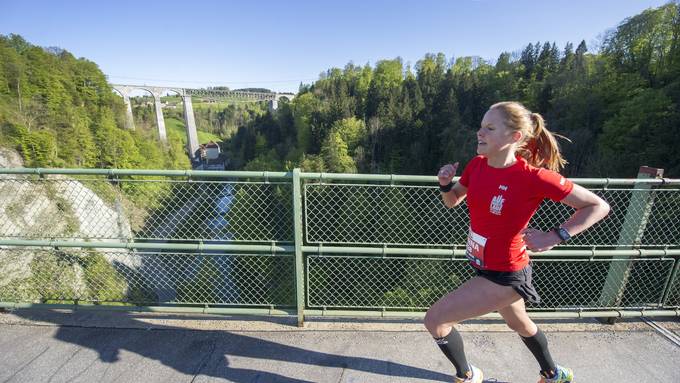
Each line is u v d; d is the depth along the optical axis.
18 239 2.59
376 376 2.17
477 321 2.71
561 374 1.85
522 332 1.76
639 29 29.94
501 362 2.29
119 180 2.44
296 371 2.20
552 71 46.72
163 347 2.41
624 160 20.09
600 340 2.54
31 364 2.22
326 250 2.57
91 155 36.19
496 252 1.50
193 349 2.39
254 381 2.12
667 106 20.42
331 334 2.57
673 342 2.52
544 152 1.57
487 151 1.46
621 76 29.27
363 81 62.19
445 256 2.66
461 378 1.87
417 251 2.58
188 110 74.69
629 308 2.75
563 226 1.35
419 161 35.88
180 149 60.97
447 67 70.69
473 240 1.60
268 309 2.75
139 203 3.07
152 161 45.78
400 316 2.74
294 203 2.45
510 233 1.46
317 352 2.38
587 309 2.74
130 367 2.22
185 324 2.67
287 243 2.62
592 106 28.70
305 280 2.69
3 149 28.27
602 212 1.33
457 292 1.61
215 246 2.57
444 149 34.69
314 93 62.56
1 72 34.47
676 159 18.56
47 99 36.88
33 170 2.33
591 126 27.92
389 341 2.50
